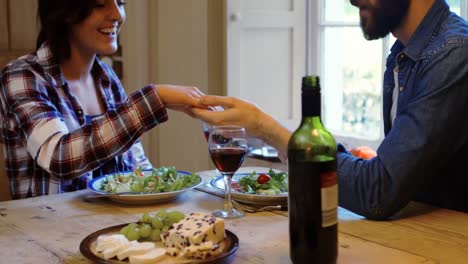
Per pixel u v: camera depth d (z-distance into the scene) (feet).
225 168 4.29
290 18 9.68
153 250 3.39
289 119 9.95
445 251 3.59
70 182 6.06
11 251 3.67
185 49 10.24
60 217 4.43
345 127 9.62
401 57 4.69
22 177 6.04
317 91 3.12
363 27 4.98
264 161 9.39
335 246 3.14
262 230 4.04
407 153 4.17
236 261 3.43
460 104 4.26
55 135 5.20
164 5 10.52
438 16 4.61
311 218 3.07
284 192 4.78
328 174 3.06
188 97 4.95
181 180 5.03
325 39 9.71
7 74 5.73
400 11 4.76
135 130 5.06
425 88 4.29
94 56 6.58
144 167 6.94
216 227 3.50
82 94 6.56
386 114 5.40
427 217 4.36
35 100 5.53
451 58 4.24
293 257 3.18
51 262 3.47
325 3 9.63
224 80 9.43
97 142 5.04
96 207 4.71
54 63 6.08
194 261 3.26
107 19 6.04
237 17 9.21
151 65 11.04
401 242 3.76
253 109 4.62
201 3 9.80
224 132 4.20
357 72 9.27
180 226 3.50
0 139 6.32
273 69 9.73
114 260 3.29
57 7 5.91
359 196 4.32
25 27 10.16
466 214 4.46
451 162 4.71
